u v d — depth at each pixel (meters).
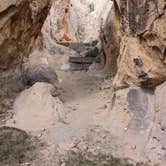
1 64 7.60
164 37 5.61
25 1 7.70
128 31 6.56
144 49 6.09
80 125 6.28
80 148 5.63
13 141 5.64
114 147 5.67
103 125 6.25
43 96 6.77
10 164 5.10
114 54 8.87
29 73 7.84
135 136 5.76
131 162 5.29
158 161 5.23
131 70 6.24
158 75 5.79
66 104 7.10
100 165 5.13
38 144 5.66
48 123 6.29
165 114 5.50
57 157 5.35
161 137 5.42
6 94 7.11
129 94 6.19
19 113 6.51
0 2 7.24
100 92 7.58
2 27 7.35
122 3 6.79
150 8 5.92
